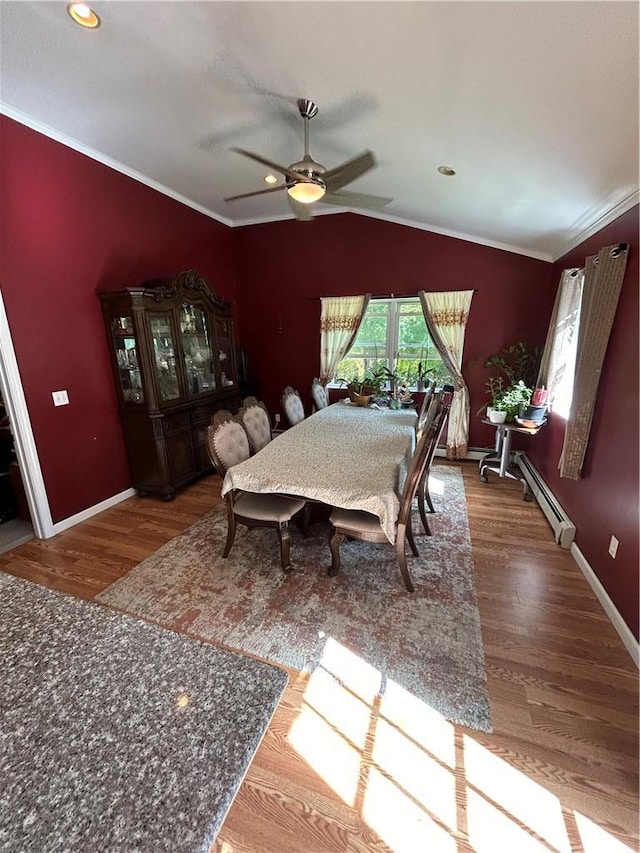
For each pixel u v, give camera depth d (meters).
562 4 1.24
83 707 0.70
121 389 3.54
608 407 2.34
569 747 1.48
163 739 0.65
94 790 0.57
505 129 2.06
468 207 3.43
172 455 3.70
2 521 3.19
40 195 2.85
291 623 2.08
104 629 0.89
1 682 0.75
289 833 1.24
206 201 4.43
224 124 2.76
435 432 2.23
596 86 1.55
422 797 1.33
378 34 1.61
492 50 1.52
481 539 2.91
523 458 4.36
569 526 2.77
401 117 2.22
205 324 4.23
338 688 1.72
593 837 1.22
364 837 1.23
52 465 3.03
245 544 2.87
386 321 4.89
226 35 1.85
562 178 2.40
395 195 3.59
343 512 2.40
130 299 3.24
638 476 1.92
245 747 0.63
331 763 1.43
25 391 2.82
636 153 1.90
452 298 4.42
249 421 3.08
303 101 2.28
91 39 1.95
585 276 2.66
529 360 4.32
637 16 1.22
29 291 2.82
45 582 2.46
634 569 1.92
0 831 0.52
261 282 5.25
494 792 1.34
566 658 1.87
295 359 5.34
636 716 1.60
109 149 3.20
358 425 3.39
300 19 1.63
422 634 2.01
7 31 1.91
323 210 4.72
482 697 1.68
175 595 2.32
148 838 0.51
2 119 2.58
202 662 0.80
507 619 2.11
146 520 3.27
